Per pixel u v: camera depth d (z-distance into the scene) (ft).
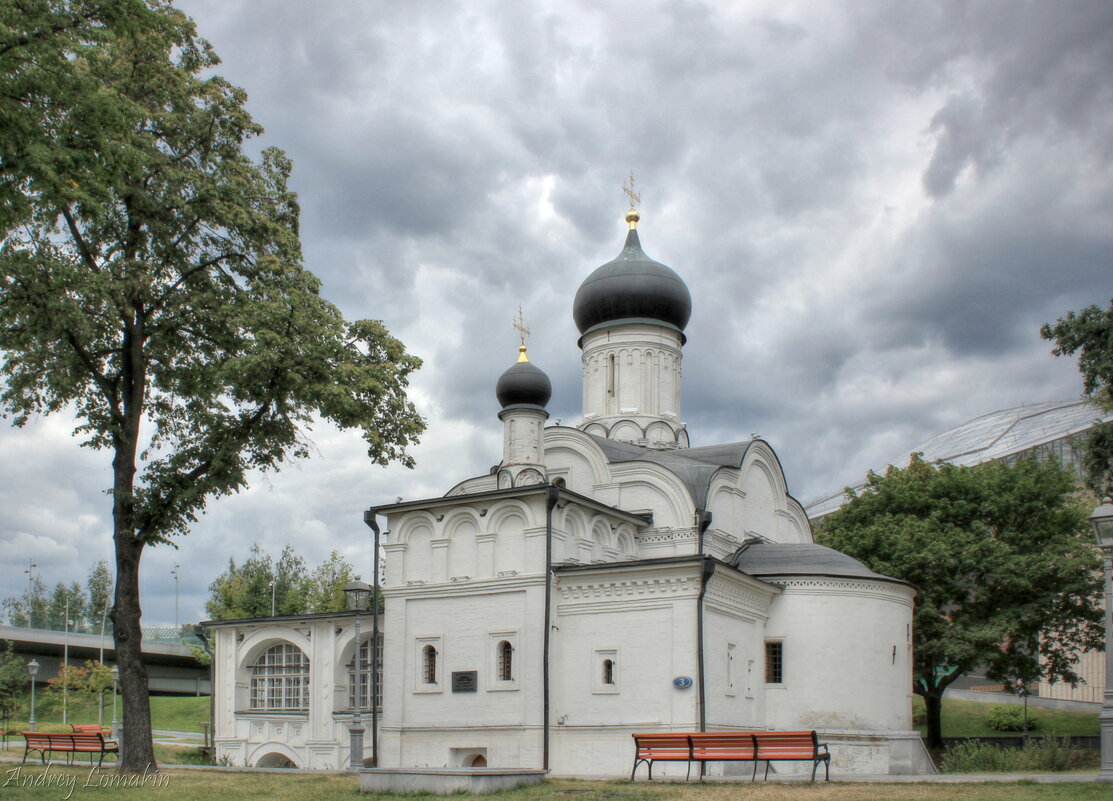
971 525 163.12
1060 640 164.66
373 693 128.88
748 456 146.41
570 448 142.00
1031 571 154.81
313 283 108.37
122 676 100.68
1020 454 310.04
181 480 105.60
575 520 125.70
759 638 124.06
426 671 126.00
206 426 108.99
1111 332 119.24
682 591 112.57
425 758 122.72
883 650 125.90
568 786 81.76
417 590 127.54
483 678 120.67
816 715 121.70
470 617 123.24
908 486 174.09
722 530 137.39
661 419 158.20
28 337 95.96
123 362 104.83
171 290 104.17
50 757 118.73
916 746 124.67
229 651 162.09
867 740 118.93
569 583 118.73
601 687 114.62
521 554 121.60
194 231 105.50
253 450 110.52
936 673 166.30
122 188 81.35
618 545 132.67
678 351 163.94
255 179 108.37
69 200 78.74
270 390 103.30
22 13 72.79
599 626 116.26
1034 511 166.30
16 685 264.93
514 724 117.29
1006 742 180.34
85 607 402.52
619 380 160.25
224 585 275.18
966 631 155.12
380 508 131.85
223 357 108.37
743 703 117.91
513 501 122.83
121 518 102.63
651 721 110.93
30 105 75.36
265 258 105.50
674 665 111.14
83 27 75.97
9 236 88.38
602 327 161.99
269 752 153.89
